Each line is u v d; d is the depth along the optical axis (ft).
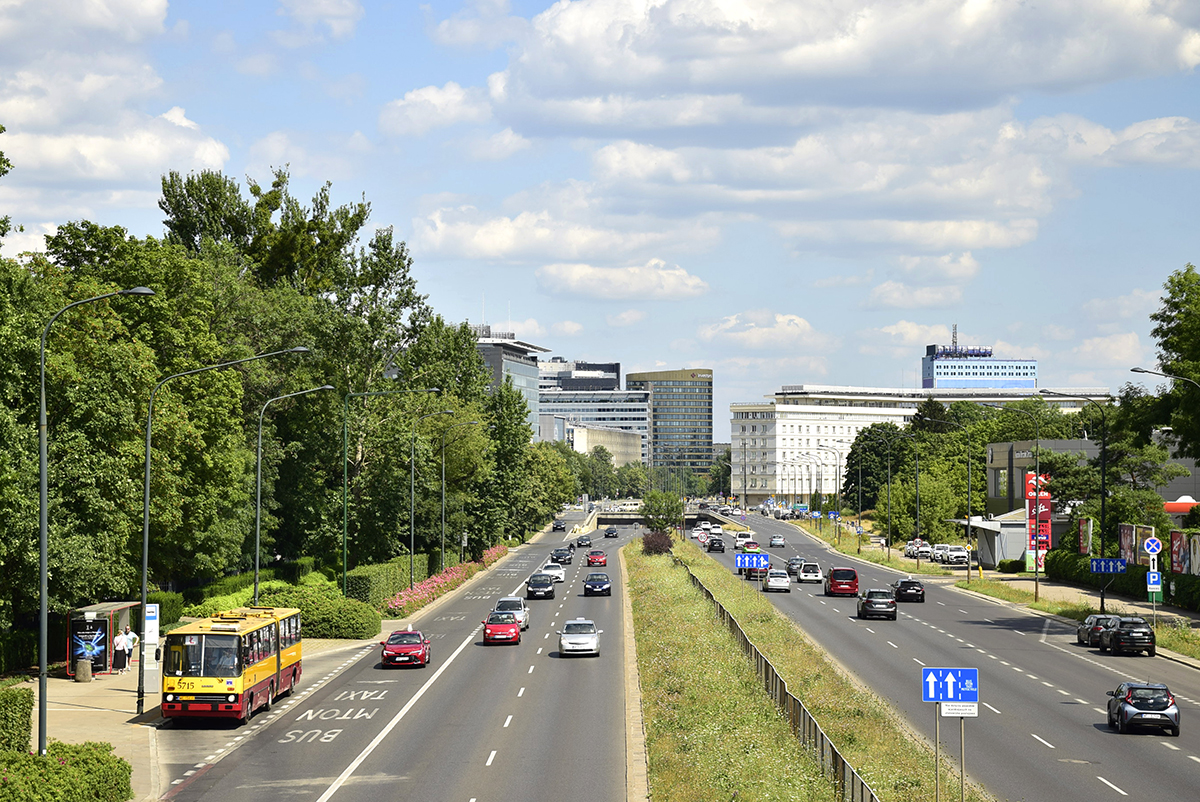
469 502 351.46
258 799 92.27
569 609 260.01
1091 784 96.53
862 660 172.35
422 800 91.45
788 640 182.50
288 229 313.73
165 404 172.96
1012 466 431.84
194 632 124.57
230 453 198.90
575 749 111.55
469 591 308.60
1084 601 265.75
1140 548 279.08
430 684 154.71
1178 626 206.18
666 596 259.39
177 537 190.80
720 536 485.97
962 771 82.38
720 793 87.97
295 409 263.08
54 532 145.28
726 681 141.79
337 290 276.82
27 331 146.41
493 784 96.84
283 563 272.72
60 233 209.36
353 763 105.70
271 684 137.18
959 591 307.17
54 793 79.15
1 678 152.05
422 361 302.86
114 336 173.78
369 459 276.41
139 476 164.55
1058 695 143.95
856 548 469.57
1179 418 234.17
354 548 274.77
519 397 439.22
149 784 97.09
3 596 147.64
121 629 166.61
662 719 121.19
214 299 230.07
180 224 316.60
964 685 83.66
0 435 132.77
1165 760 106.32
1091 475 379.76
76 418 154.30
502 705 137.59
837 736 110.01
